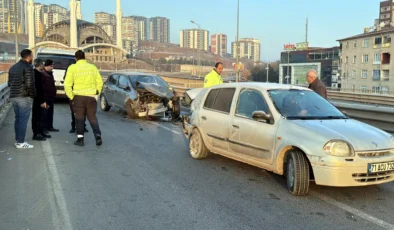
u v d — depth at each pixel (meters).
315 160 4.84
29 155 7.25
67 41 123.00
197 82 28.20
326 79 83.81
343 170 4.71
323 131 5.02
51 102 9.78
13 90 7.59
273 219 4.35
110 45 119.56
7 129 10.08
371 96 22.83
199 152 7.10
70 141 8.70
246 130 5.91
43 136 8.91
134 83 13.19
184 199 4.98
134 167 6.54
